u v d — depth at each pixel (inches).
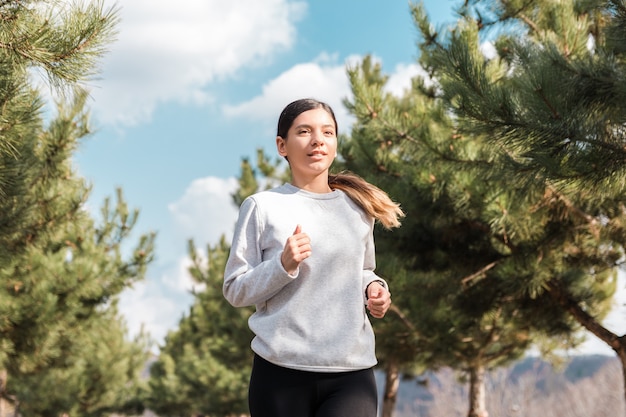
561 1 247.6
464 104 210.2
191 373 962.7
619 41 201.6
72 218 291.1
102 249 433.1
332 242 94.2
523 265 299.4
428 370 569.9
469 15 283.7
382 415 555.2
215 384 917.2
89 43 167.6
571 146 197.6
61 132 270.1
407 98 427.8
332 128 98.8
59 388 639.1
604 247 317.1
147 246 435.8
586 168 197.5
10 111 187.8
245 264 94.4
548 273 302.0
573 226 297.0
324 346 90.4
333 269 93.4
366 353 92.6
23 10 164.4
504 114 203.2
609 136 196.4
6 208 230.8
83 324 434.0
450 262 329.4
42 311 367.2
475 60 217.9
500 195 265.3
